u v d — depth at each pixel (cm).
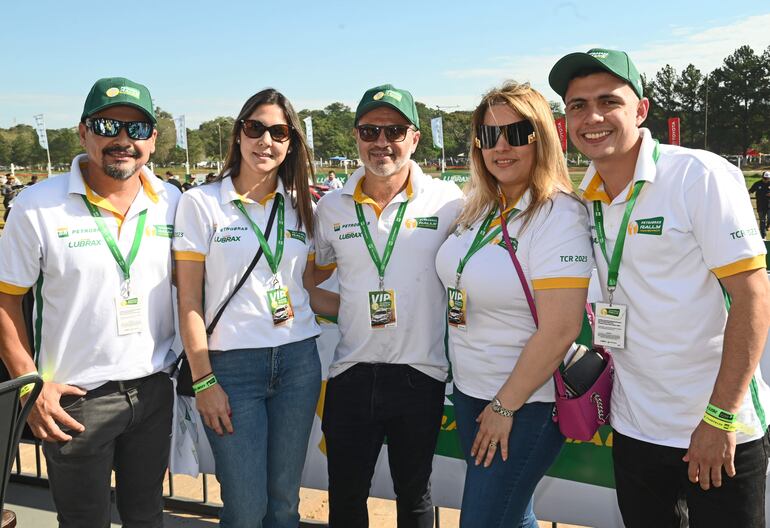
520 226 217
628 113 196
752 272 178
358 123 248
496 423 213
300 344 250
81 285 218
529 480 219
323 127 8525
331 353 319
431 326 250
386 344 247
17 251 214
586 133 200
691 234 186
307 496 374
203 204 237
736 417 180
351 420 252
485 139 221
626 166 201
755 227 181
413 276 247
